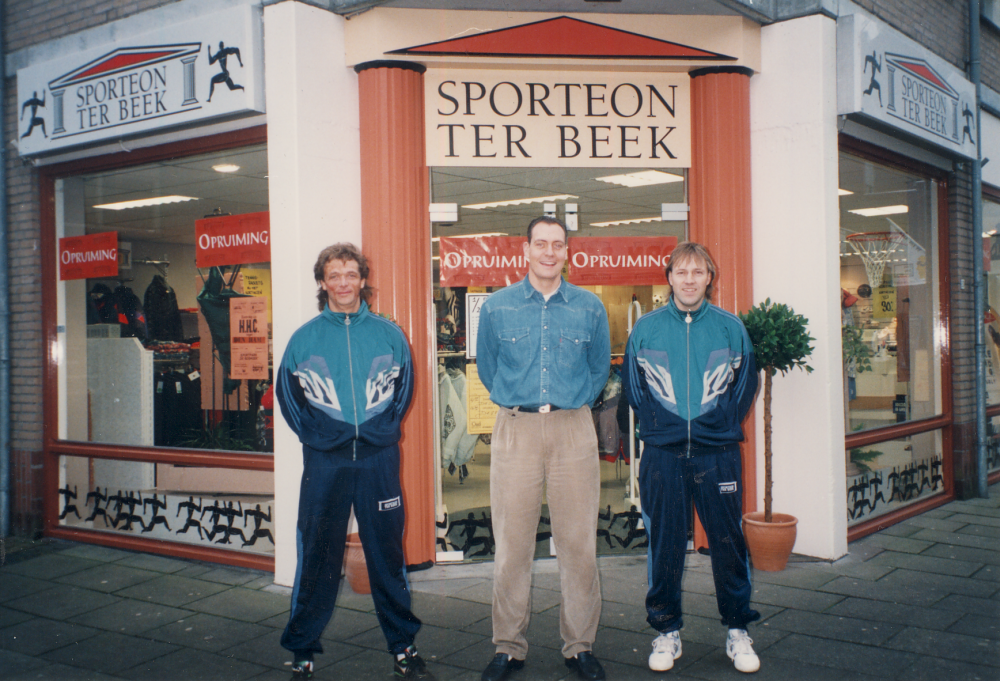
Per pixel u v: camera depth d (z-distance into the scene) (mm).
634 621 3760
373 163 4500
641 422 3225
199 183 5039
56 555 5152
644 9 4547
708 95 4777
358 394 3029
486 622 3783
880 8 5387
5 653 3486
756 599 4047
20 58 5621
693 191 4855
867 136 5219
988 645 3416
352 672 3229
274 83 4344
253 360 4867
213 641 3615
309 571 3068
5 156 5754
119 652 3486
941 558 4797
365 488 3049
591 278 4891
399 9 4418
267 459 4750
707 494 3121
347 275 3059
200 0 4746
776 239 4844
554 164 4742
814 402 4746
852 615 3803
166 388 5215
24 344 5723
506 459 3129
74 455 5539
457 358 4770
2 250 5727
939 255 6586
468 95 4660
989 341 7445
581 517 3119
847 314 5320
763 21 4789
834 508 4742
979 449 6730
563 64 4602
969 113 6344
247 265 4871
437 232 4711
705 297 3217
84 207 5555
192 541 5074
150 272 5301
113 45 4906
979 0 6730
